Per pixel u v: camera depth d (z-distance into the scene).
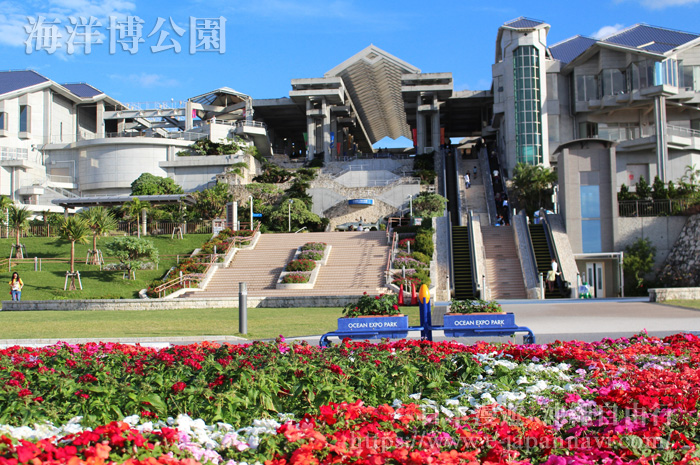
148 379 7.18
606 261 35.56
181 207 50.06
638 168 55.47
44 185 67.38
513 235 37.50
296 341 11.36
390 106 95.56
